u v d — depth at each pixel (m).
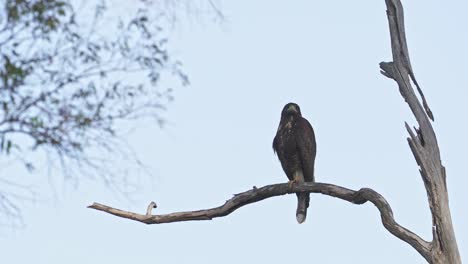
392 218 12.17
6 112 7.65
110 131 8.06
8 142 7.58
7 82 7.73
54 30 8.13
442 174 12.30
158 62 8.52
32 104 7.77
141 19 8.60
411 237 11.94
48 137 7.75
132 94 8.25
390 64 13.22
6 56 7.81
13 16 7.92
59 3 8.15
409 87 12.95
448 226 11.91
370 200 12.44
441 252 11.84
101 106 8.04
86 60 8.13
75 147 7.86
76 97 7.99
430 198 12.10
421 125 12.60
